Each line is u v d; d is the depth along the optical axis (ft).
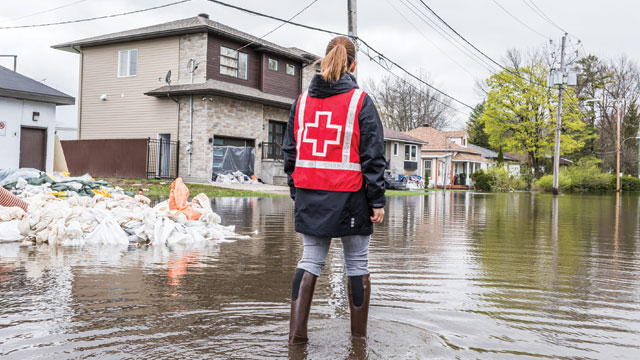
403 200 64.64
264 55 82.84
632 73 175.01
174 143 73.82
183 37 74.59
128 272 13.60
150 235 19.40
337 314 9.80
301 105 8.40
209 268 14.46
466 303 11.02
